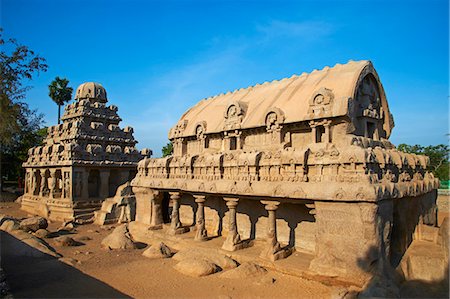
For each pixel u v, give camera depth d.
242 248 18.97
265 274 15.72
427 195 21.88
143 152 41.03
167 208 26.44
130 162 38.28
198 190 19.97
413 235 19.62
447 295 13.35
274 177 16.84
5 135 20.83
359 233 13.73
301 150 15.98
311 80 20.97
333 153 14.86
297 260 16.56
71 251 21.33
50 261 18.30
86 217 32.81
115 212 31.94
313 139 17.92
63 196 33.88
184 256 18.70
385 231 14.34
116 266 17.78
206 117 25.72
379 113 20.23
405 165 18.05
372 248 13.41
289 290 13.98
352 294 12.88
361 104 18.77
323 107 17.44
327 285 14.34
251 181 17.56
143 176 25.48
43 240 22.56
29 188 40.16
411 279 15.07
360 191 13.54
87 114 37.41
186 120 26.84
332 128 17.44
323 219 14.78
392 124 21.59
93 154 35.03
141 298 13.32
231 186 18.16
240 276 15.37
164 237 22.44
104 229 29.12
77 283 15.02
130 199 32.69
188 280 15.38
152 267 17.42
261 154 17.92
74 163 33.03
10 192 54.09
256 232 20.59
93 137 36.75
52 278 15.63
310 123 18.06
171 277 15.83
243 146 21.77
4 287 12.88
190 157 21.52
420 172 20.66
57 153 34.94
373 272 13.40
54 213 33.53
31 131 48.03
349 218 14.03
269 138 19.91
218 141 23.80
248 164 17.86
